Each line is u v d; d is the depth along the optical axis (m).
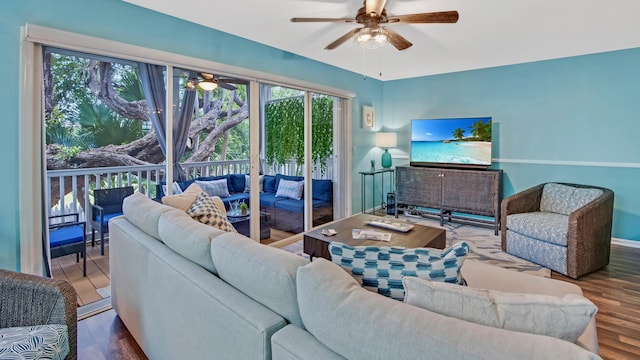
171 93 2.94
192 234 1.54
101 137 2.73
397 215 5.30
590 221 2.98
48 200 2.55
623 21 2.93
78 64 2.55
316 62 4.31
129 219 2.16
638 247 3.82
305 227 4.40
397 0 2.49
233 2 2.54
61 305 1.38
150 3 2.55
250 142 3.61
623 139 3.90
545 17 2.83
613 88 3.91
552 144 4.36
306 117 4.30
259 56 3.54
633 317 2.29
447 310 0.93
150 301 1.73
